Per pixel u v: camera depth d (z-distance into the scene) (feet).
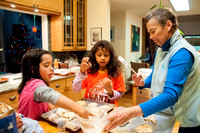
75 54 12.34
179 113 3.01
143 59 17.52
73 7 10.61
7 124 1.64
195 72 2.81
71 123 2.96
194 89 2.89
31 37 10.85
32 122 2.43
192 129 3.04
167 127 2.78
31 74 3.32
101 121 2.76
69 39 10.62
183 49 2.67
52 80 7.82
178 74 2.54
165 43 3.05
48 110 3.76
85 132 2.58
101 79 4.65
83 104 3.76
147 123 2.94
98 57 4.44
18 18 10.34
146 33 19.74
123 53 15.26
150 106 2.48
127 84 15.92
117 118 2.48
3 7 7.84
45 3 8.75
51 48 10.57
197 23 15.96
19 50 10.39
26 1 7.83
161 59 3.25
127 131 2.69
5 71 10.12
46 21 10.05
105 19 11.08
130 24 16.02
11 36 10.42
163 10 2.93
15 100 6.35
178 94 2.49
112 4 12.59
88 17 11.85
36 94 2.91
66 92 8.88
